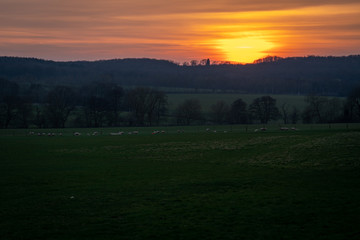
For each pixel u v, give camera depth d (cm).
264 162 4353
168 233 2100
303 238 1997
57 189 3158
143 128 10081
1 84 14162
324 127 8831
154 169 4112
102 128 10250
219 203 2662
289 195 2836
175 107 14288
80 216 2408
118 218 2361
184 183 3350
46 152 5503
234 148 5478
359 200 2639
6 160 4791
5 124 10531
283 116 13112
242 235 2052
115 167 4256
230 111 12431
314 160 4247
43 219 2352
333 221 2230
